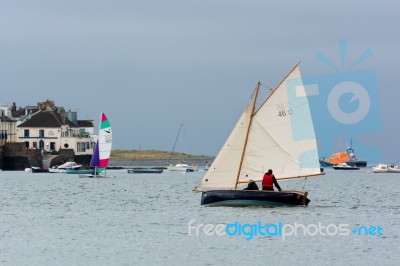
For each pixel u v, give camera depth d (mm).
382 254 141750
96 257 138875
